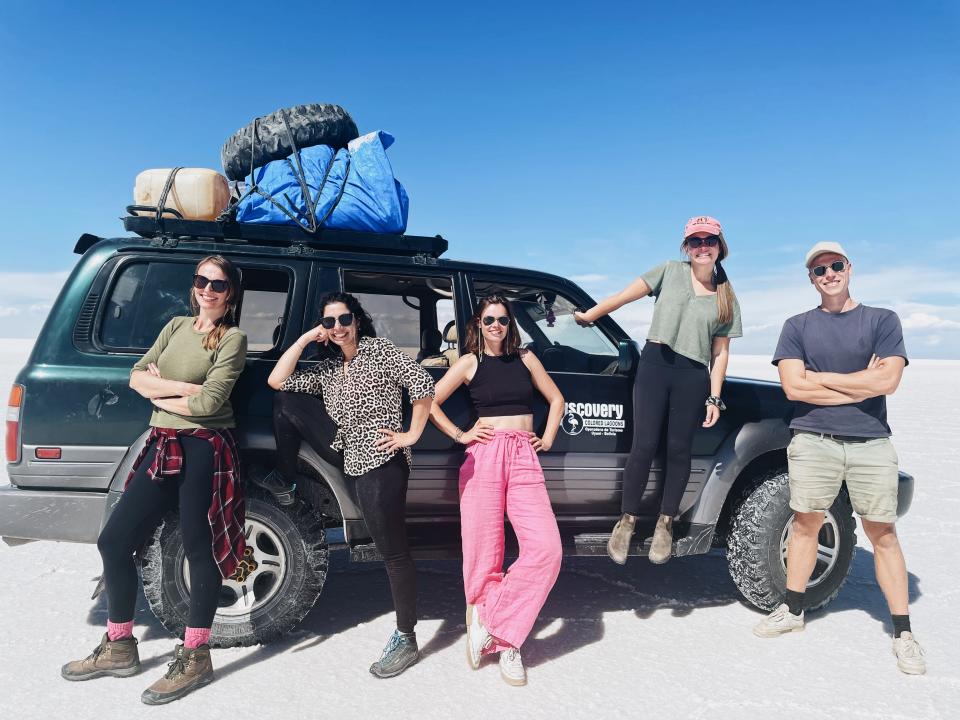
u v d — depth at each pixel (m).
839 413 3.12
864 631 3.34
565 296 3.84
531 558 2.84
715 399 3.42
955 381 26.09
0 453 8.00
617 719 2.48
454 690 2.71
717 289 3.38
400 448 2.85
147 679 2.79
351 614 3.56
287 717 2.49
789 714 2.52
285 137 3.59
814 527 3.24
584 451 3.54
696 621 3.48
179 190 3.30
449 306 3.72
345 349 2.89
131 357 3.04
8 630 3.27
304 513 3.11
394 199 3.54
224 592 3.07
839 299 3.17
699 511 3.57
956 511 5.69
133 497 2.71
